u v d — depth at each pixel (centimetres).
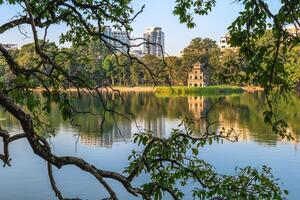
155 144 585
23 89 421
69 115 413
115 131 4006
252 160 2570
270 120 447
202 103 8419
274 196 596
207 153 2716
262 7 408
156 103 8531
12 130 3794
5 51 412
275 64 425
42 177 2109
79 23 618
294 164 2445
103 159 2702
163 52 547
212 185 612
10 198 1820
